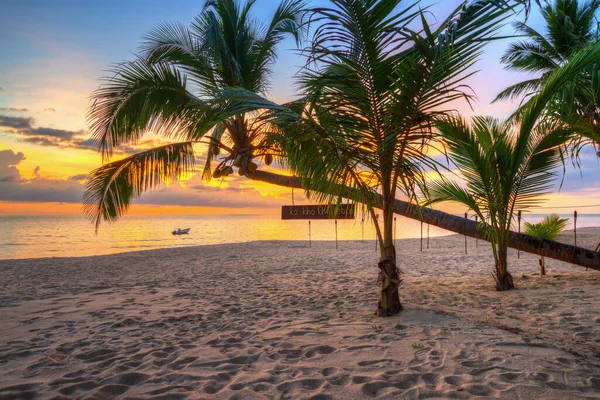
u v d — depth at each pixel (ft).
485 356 11.03
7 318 17.54
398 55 12.03
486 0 10.53
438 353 11.43
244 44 26.32
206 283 29.12
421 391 8.90
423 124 13.29
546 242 22.80
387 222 16.38
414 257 47.78
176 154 22.41
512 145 20.92
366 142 13.88
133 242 100.22
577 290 20.48
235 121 23.38
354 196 16.58
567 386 8.95
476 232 23.09
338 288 25.59
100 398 8.95
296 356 11.79
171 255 53.93
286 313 18.37
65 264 44.14
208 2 22.88
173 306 20.45
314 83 12.23
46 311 19.11
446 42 10.35
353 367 10.62
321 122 13.96
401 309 16.97
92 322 16.81
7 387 9.57
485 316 16.34
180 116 22.44
